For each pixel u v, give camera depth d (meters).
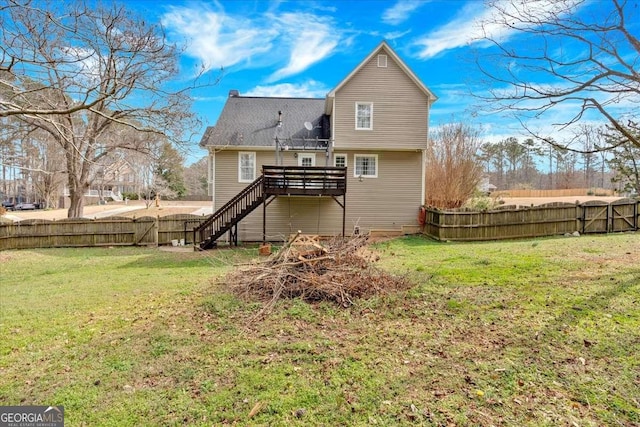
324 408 2.99
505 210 13.30
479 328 4.53
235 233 14.40
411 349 4.02
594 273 6.73
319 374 3.53
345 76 14.73
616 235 12.43
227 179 15.32
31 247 13.97
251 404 3.07
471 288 6.17
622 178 17.64
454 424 2.75
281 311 5.33
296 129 16.30
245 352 4.04
